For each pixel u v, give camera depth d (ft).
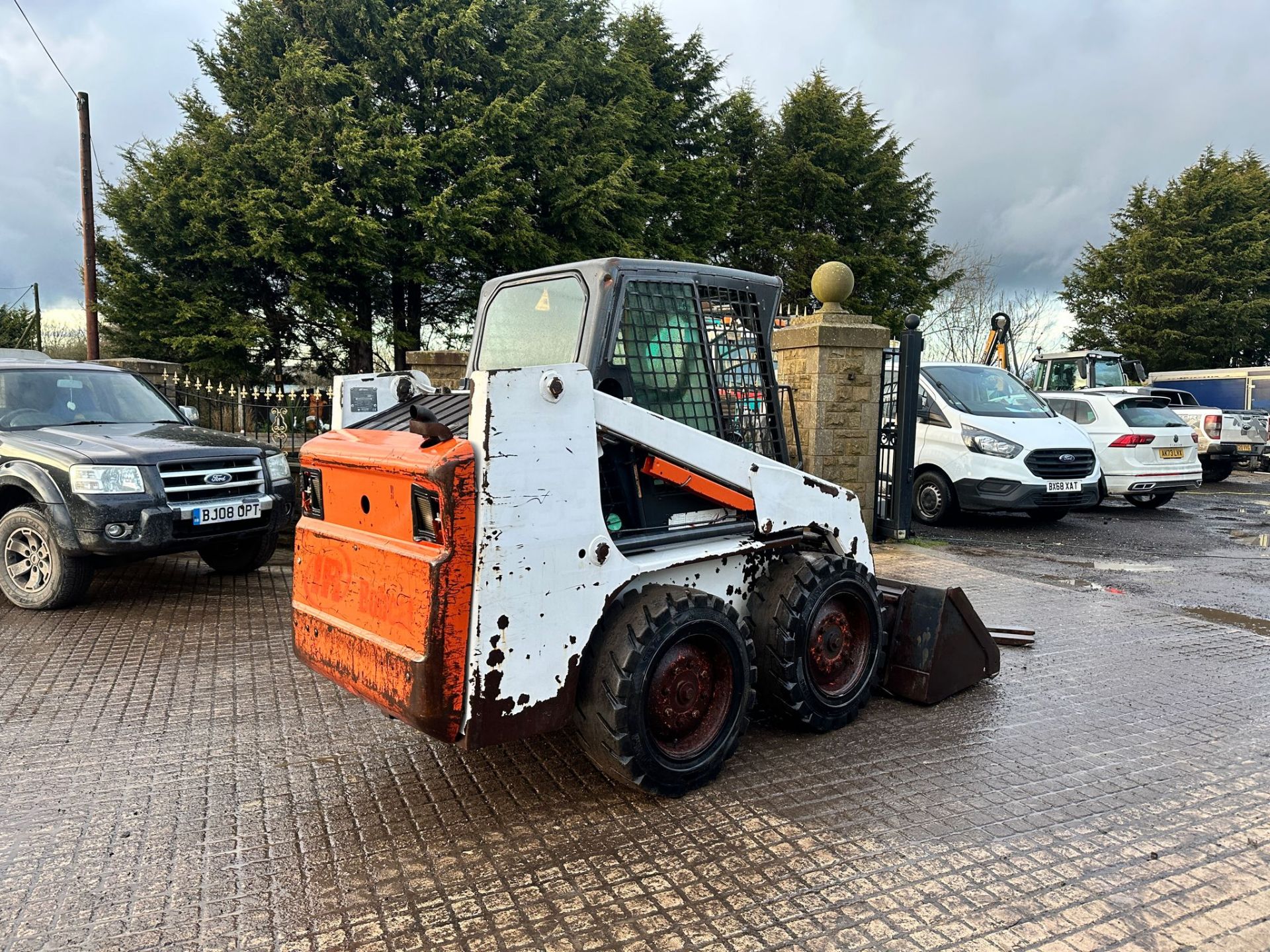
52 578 19.86
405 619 9.24
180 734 13.01
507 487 9.10
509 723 9.41
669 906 8.51
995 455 33.14
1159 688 15.21
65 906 8.55
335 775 11.61
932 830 10.02
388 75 59.67
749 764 11.93
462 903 8.58
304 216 52.70
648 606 10.16
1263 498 48.01
